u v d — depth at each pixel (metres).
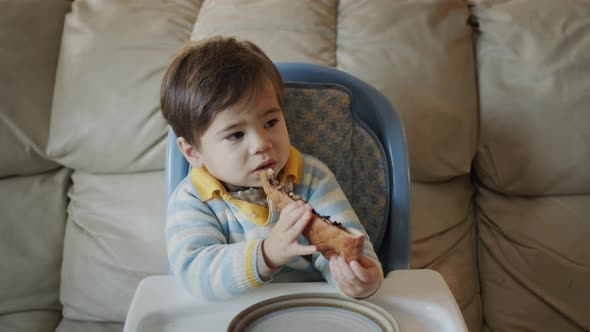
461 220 1.61
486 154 1.58
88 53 1.66
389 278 0.84
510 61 1.57
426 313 0.77
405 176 1.04
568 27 1.55
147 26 1.67
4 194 1.67
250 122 0.89
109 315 1.56
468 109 1.56
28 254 1.63
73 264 1.62
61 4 1.79
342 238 0.70
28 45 1.69
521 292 1.49
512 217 1.57
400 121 1.06
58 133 1.65
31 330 1.55
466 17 1.63
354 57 1.57
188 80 0.91
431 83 1.54
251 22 1.62
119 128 1.62
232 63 0.90
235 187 0.97
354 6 1.64
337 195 0.99
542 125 1.53
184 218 0.91
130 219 1.62
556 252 1.49
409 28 1.58
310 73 1.08
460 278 1.53
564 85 1.51
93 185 1.69
